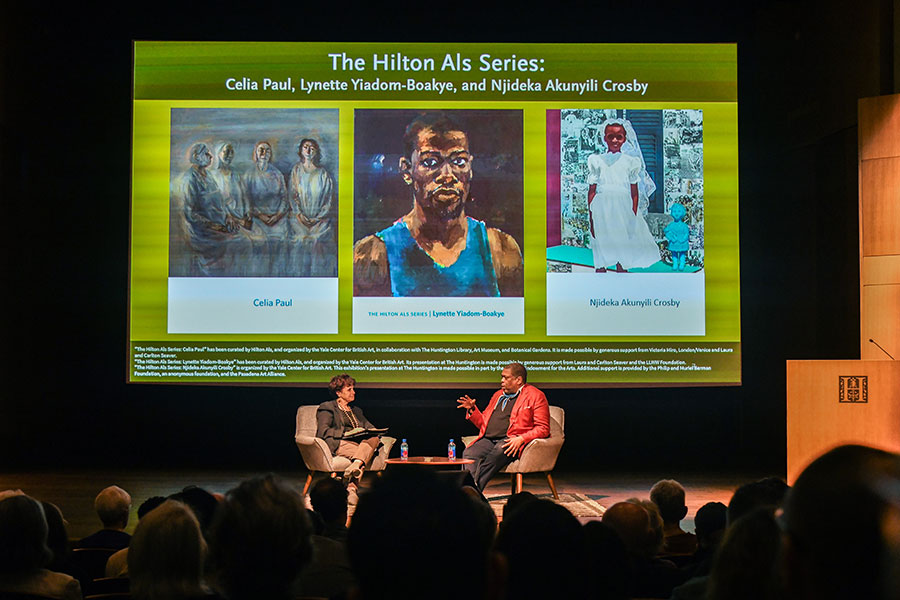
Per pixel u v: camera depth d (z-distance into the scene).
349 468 6.05
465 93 7.27
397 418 7.98
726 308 7.13
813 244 7.24
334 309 7.19
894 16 6.41
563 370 7.14
